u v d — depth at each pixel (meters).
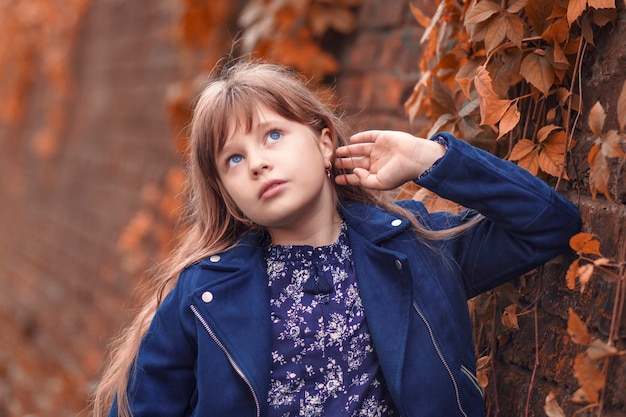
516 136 1.80
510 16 1.71
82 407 4.91
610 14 1.57
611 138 1.41
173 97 4.01
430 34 2.14
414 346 1.55
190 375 1.63
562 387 1.64
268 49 3.29
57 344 6.38
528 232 1.52
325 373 1.56
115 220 5.73
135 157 5.50
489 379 1.87
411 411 1.52
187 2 3.92
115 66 6.16
